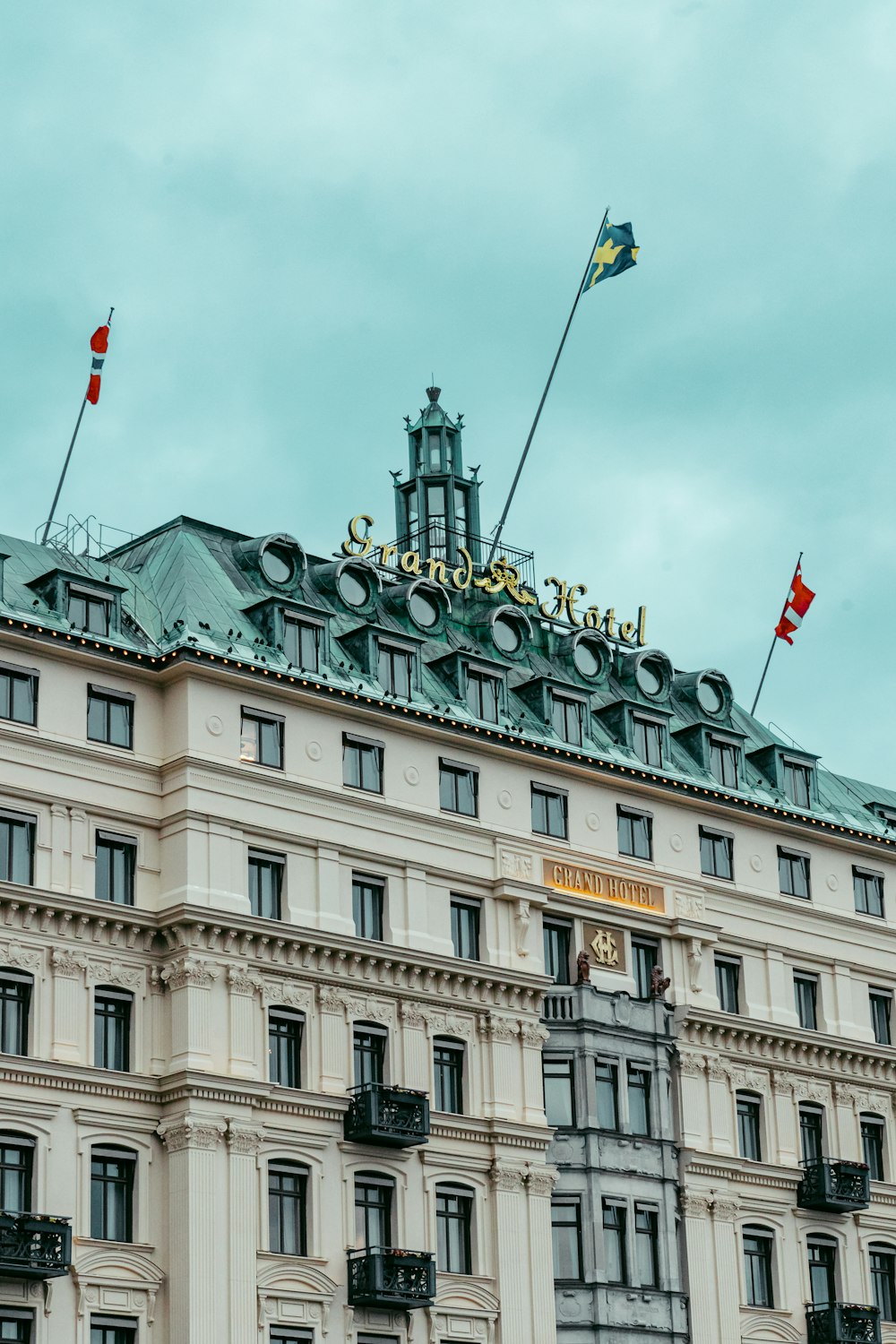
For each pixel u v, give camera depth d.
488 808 80.19
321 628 77.81
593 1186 78.50
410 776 78.31
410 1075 75.25
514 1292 75.31
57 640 71.69
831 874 91.69
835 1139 88.06
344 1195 72.50
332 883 74.94
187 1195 68.94
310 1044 73.38
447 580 89.31
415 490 97.38
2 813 69.69
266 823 73.94
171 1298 68.44
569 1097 79.69
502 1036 78.06
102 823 71.81
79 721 72.12
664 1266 80.06
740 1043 85.56
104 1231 68.62
